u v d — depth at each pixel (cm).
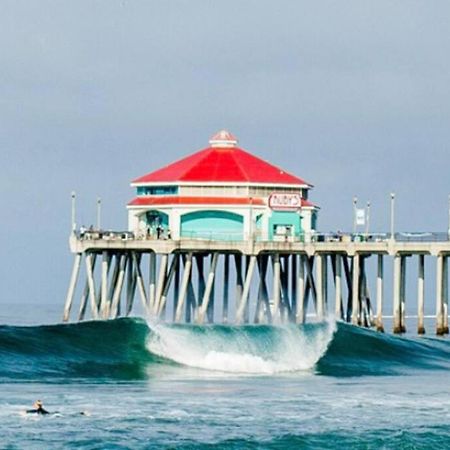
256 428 13125
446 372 18488
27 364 16888
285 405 14338
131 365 17300
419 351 19438
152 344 17588
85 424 13062
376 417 13800
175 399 14562
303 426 13275
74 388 15388
